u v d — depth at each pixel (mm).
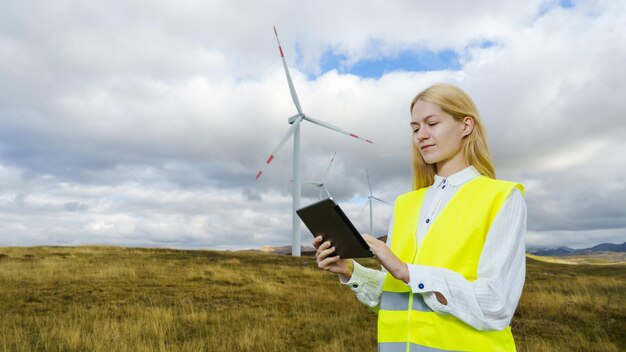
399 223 2119
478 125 1974
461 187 1867
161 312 10602
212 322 10250
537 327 10656
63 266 19609
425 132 1962
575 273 31047
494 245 1706
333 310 12297
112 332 8445
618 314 12094
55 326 8867
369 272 2109
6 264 19750
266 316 11180
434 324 1697
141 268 19969
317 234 1924
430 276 1625
